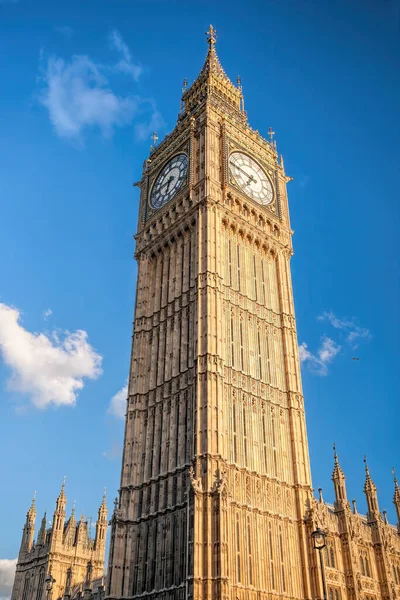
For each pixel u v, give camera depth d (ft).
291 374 213.46
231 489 172.55
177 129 261.44
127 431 201.57
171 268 224.94
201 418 177.58
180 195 232.32
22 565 312.29
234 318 206.59
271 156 263.70
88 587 225.35
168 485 180.04
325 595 111.34
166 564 167.02
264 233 236.02
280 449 195.52
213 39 306.96
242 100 289.33
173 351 204.44
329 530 198.18
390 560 224.53
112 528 183.83
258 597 161.68
